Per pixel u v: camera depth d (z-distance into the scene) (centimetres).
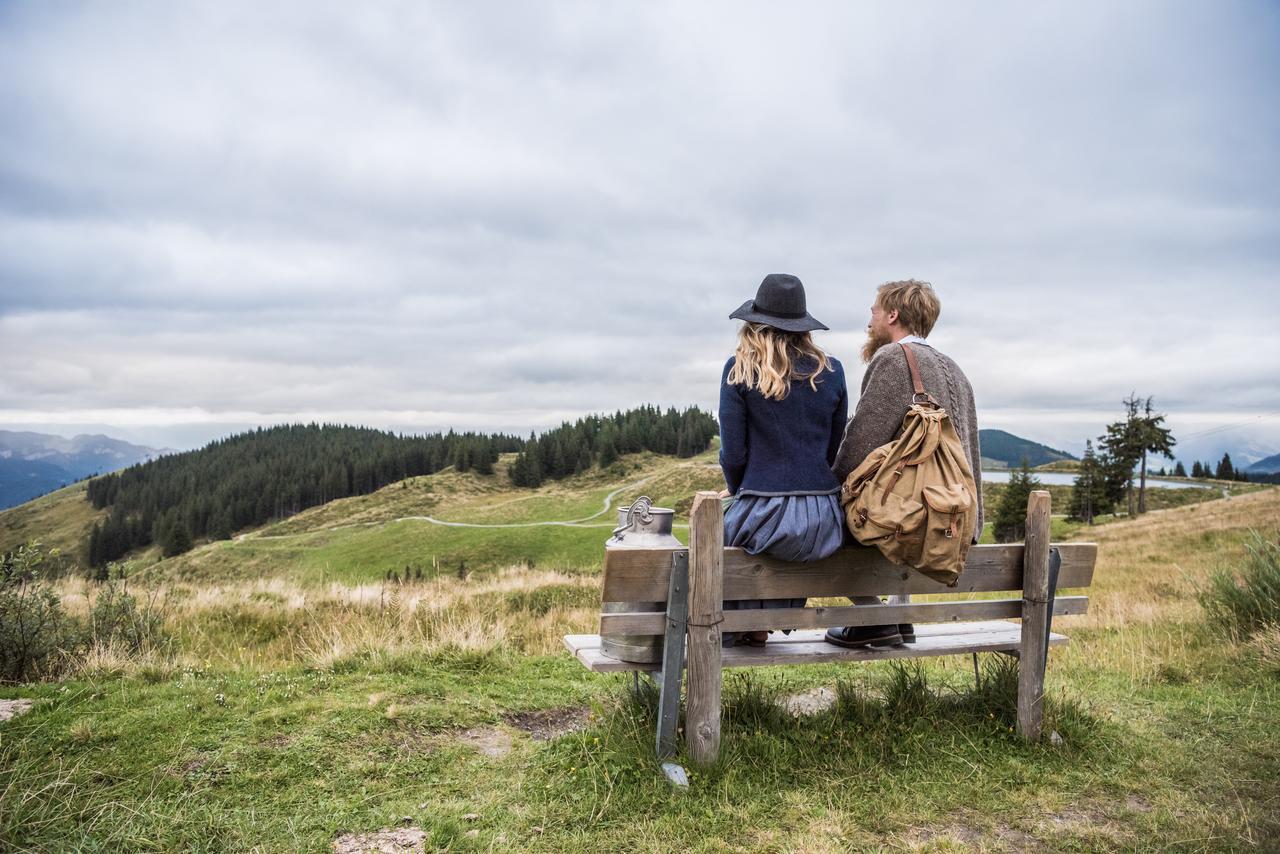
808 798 291
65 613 646
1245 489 9481
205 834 256
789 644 350
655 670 322
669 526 329
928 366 324
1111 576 1902
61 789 281
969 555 352
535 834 262
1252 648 579
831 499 314
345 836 260
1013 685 386
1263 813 290
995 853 258
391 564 9988
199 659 581
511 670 498
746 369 314
